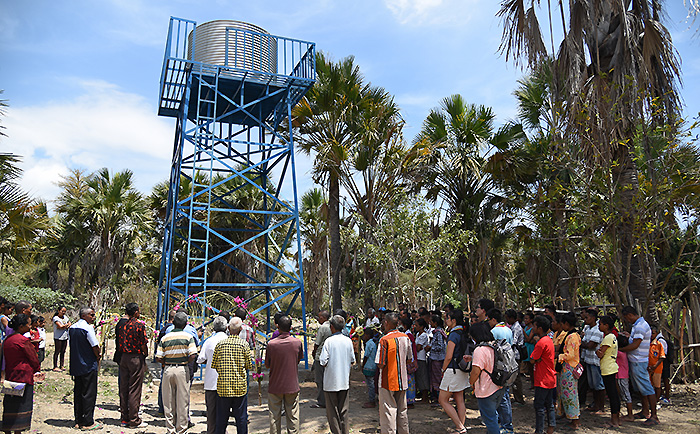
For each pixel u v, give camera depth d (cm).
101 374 1076
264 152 1393
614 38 942
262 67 1198
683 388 876
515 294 1945
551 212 1060
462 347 607
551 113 1006
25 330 554
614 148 912
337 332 595
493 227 1606
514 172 1516
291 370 566
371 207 1609
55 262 2356
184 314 636
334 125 1600
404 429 583
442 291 1767
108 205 2217
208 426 571
